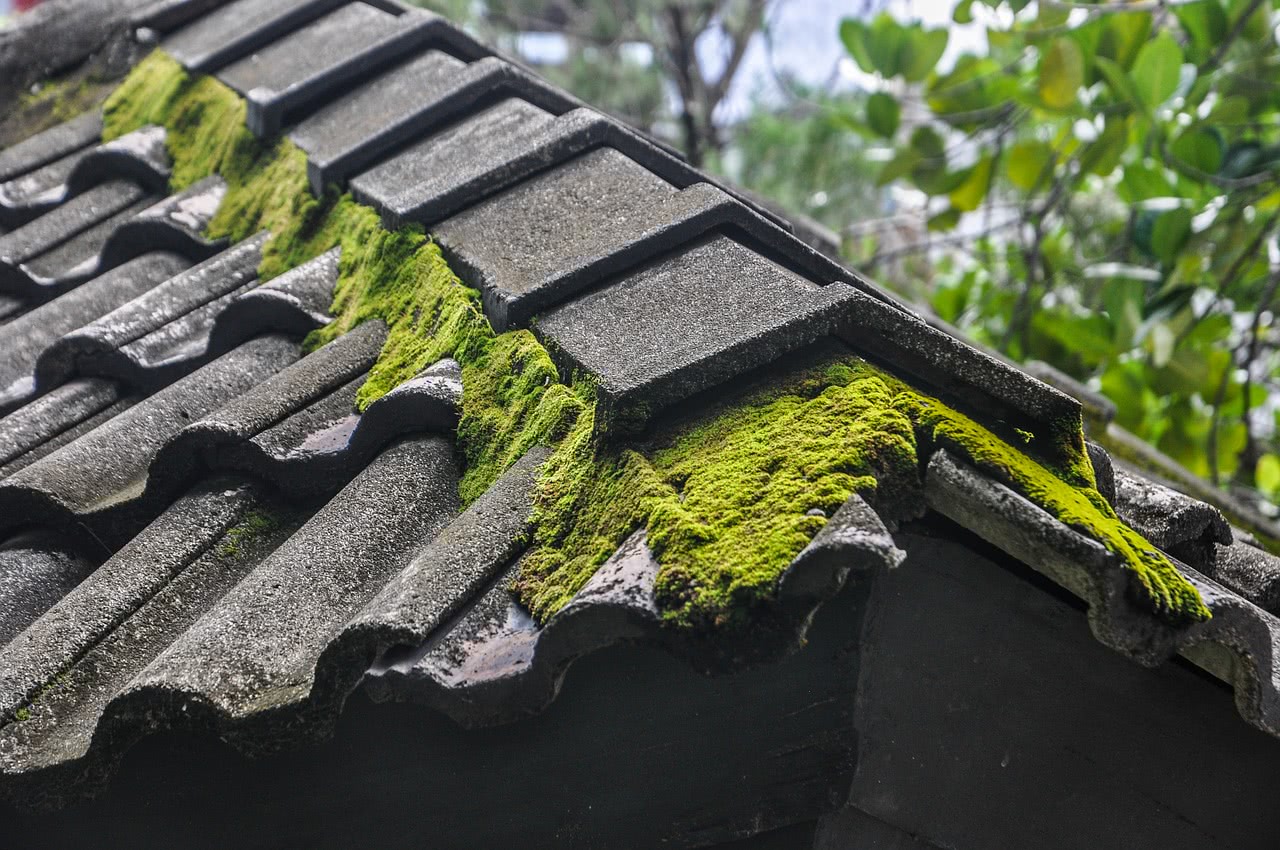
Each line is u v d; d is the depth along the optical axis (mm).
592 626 1217
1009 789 1324
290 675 1301
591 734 1307
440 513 1416
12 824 1393
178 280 1789
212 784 1366
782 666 1283
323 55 2043
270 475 1493
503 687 1237
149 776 1372
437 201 1650
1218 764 1338
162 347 1733
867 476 1244
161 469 1515
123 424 1612
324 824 1358
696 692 1291
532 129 1729
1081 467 1294
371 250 1686
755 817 1299
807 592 1187
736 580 1199
